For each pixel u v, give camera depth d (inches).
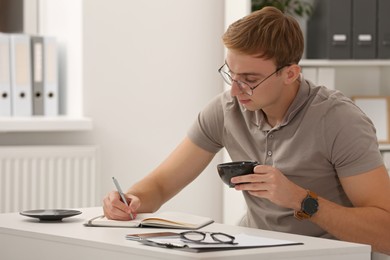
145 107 172.4
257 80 95.7
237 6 169.3
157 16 172.4
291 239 86.7
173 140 174.9
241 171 91.7
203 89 176.7
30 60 164.6
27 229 91.8
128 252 80.3
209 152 113.2
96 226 94.8
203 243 80.0
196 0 175.2
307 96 100.7
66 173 163.0
